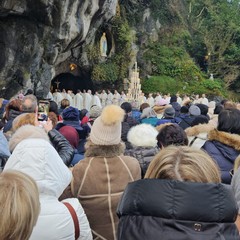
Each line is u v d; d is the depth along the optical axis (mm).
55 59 28000
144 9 42250
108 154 3584
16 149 2729
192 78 43781
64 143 4363
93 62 36062
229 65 48906
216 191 2066
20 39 25562
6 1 23219
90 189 3498
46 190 2676
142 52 42062
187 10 50219
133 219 2115
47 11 25375
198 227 2025
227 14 51500
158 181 2127
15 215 1816
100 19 33281
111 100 33875
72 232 2689
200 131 5176
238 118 4535
